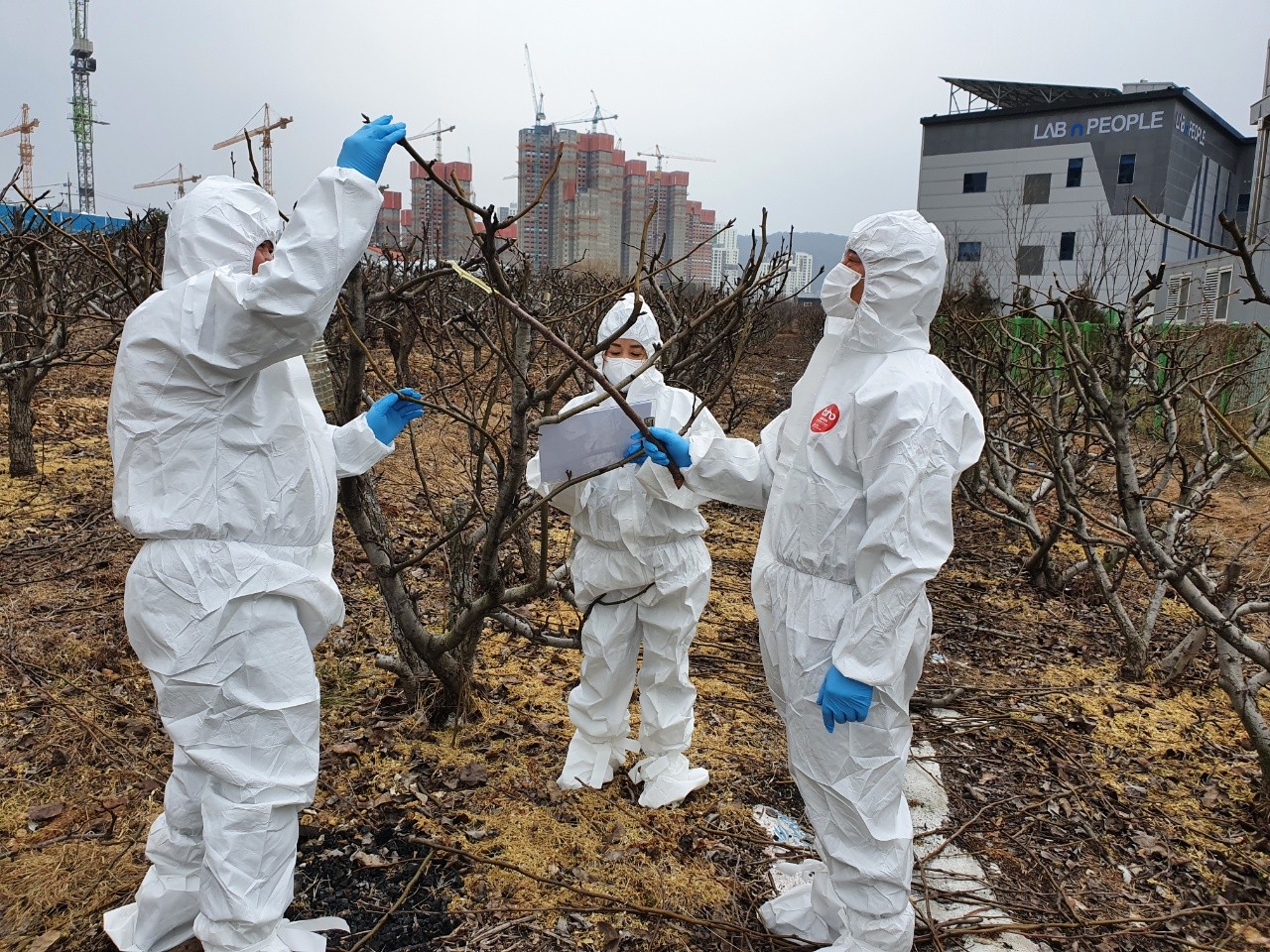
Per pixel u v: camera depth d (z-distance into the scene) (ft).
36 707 12.55
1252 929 9.52
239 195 7.53
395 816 10.64
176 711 7.30
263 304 6.68
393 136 7.26
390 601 11.48
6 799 10.55
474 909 9.12
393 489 24.04
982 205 102.78
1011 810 11.78
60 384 35.63
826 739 7.89
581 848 10.19
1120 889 10.21
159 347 6.97
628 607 10.89
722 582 20.16
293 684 7.51
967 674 16.17
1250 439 16.40
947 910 9.72
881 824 7.88
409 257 17.01
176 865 7.96
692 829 10.68
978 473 21.62
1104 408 13.88
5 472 23.57
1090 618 19.26
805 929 8.83
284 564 7.44
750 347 44.45
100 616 15.40
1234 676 12.18
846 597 7.77
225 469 7.19
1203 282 43.70
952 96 108.17
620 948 8.75
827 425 7.81
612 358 10.49
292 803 7.53
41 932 8.59
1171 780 12.58
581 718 11.42
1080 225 97.14
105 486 23.06
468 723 12.80
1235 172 106.63
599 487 10.37
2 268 20.01
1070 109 95.71
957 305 30.68
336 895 9.30
